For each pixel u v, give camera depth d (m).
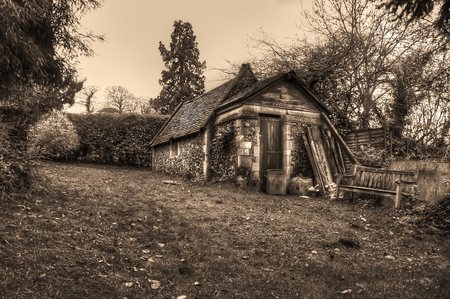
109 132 20.23
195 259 4.25
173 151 16.22
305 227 6.02
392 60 13.11
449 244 5.04
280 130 11.79
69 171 12.41
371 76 13.21
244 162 10.84
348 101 13.98
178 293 3.38
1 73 5.43
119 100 42.06
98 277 3.41
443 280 3.67
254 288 3.59
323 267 4.14
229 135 11.44
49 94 7.80
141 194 8.26
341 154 11.70
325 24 14.25
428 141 11.37
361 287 3.61
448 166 6.99
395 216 6.78
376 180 8.29
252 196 9.39
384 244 5.17
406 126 11.72
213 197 8.76
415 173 7.43
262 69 16.08
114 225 5.11
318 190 10.35
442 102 10.85
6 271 3.14
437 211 6.12
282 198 9.55
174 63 28.41
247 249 4.81
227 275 3.89
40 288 3.00
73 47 6.46
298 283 3.76
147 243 4.60
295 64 15.11
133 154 20.62
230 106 11.59
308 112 12.09
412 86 11.58
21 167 6.03
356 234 5.64
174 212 6.60
